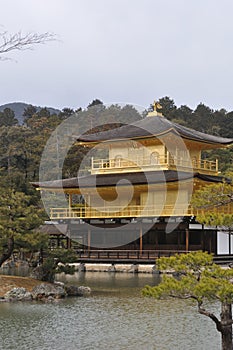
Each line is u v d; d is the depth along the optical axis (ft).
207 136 328.08
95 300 174.29
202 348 114.21
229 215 106.11
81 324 137.69
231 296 90.12
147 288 93.97
